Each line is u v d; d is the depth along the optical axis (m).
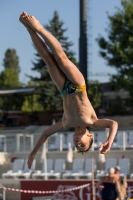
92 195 24.48
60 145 31.78
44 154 29.52
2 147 38.19
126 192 24.73
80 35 33.75
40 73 61.12
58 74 8.19
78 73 8.09
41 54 8.10
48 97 56.91
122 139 31.31
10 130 44.00
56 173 28.72
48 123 49.22
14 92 51.56
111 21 42.94
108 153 30.45
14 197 28.42
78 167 29.11
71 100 8.29
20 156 32.69
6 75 94.06
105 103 65.94
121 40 42.62
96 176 27.78
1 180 28.94
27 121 51.31
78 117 8.34
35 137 41.28
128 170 27.84
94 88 58.09
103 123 8.43
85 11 33.62
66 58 8.03
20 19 7.82
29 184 27.66
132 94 44.81
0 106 71.44
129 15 42.16
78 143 8.47
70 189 25.33
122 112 45.59
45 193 27.17
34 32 7.98
